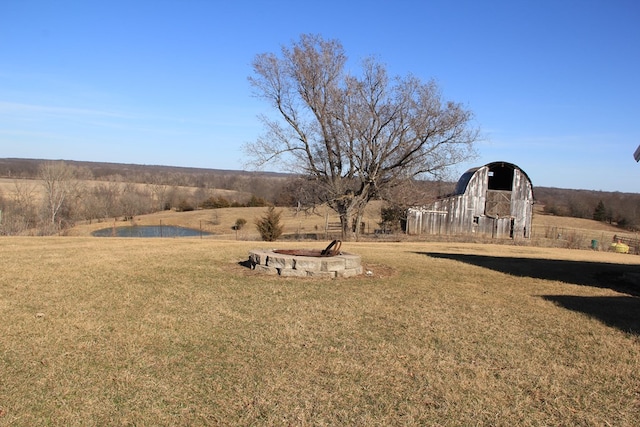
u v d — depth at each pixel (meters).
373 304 6.96
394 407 3.79
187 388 4.01
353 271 9.29
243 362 4.60
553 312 6.88
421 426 3.53
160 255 11.16
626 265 14.05
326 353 4.90
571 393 4.14
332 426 3.49
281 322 5.89
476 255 14.90
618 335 5.82
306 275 8.90
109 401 3.74
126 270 8.95
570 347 5.33
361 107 26.16
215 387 4.04
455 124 26.48
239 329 5.58
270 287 7.87
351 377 4.33
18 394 3.78
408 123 26.34
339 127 26.52
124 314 6.00
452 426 3.54
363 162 27.12
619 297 8.29
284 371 4.41
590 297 8.16
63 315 5.86
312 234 30.09
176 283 7.95
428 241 25.44
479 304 7.23
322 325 5.84
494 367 4.68
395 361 4.73
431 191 28.70
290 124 28.30
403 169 27.50
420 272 10.11
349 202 28.16
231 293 7.35
